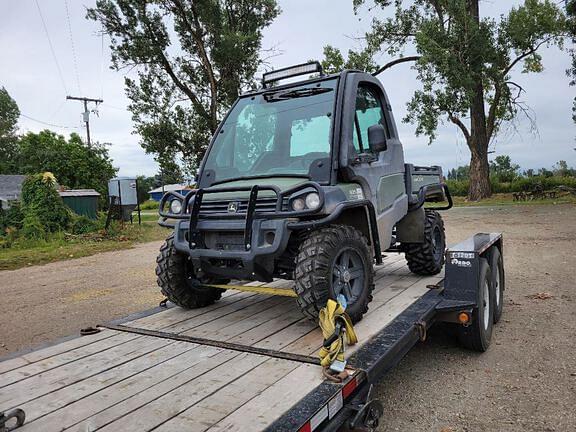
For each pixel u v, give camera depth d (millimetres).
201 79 26625
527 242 12000
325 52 29188
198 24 25281
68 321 6863
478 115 28688
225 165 4680
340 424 2561
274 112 4602
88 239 17375
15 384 2848
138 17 24797
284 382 2746
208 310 4551
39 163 43562
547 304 6426
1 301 8422
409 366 4543
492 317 5016
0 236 17953
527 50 28391
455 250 4430
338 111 4219
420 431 3383
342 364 2816
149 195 67875
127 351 3406
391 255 7414
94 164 44406
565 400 3746
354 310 3723
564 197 26609
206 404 2508
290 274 4035
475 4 27656
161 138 26344
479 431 3357
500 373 4309
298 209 3572
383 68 29391
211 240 4000
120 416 2412
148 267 11398
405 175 5363
